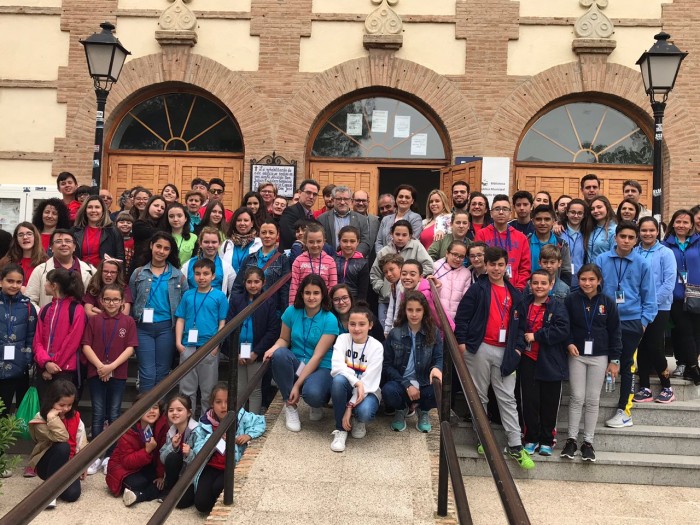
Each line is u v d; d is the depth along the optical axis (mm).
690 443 5898
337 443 4797
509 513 1945
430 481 4371
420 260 6367
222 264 6691
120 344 6199
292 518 3922
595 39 10109
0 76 10602
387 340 5336
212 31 10516
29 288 6531
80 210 7121
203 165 10672
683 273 6559
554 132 10508
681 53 7531
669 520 4949
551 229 6535
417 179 10648
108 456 6160
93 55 7973
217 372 6164
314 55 10445
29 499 1854
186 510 5234
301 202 7520
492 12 10328
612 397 6391
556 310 5617
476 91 10289
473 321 5664
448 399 4031
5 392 6184
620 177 10398
